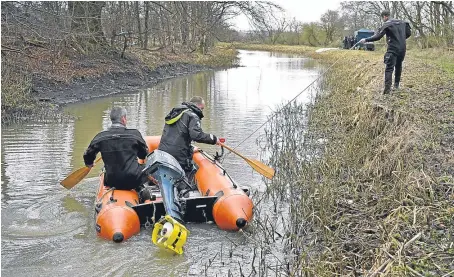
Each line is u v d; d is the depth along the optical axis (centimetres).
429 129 677
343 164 680
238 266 449
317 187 585
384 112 785
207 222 550
